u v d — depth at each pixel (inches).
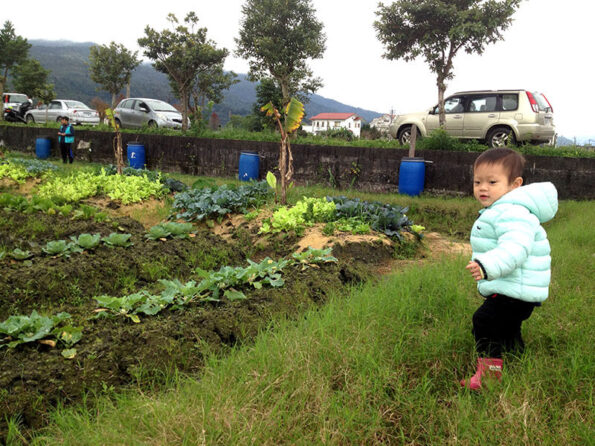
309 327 123.5
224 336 133.0
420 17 691.4
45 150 770.8
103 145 724.7
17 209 293.4
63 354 110.9
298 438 83.7
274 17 1051.3
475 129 516.7
